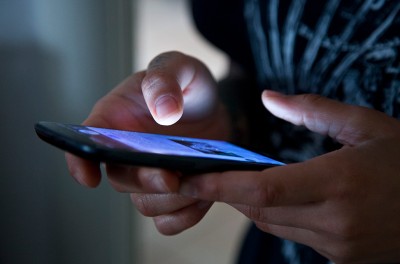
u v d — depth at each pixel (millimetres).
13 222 740
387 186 327
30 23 646
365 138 363
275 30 496
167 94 370
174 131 453
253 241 554
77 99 698
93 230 781
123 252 826
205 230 1232
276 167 322
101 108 396
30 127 695
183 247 1143
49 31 654
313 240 350
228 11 545
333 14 457
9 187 719
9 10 632
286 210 335
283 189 312
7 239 746
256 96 538
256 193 308
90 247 791
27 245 759
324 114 377
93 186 327
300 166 323
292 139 506
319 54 468
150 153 302
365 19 441
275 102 393
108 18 675
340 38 454
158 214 370
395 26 426
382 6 433
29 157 710
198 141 406
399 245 345
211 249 1143
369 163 328
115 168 321
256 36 516
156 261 1073
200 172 311
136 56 750
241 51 548
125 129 400
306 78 481
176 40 1652
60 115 700
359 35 444
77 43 670
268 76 515
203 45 1645
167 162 302
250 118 538
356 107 374
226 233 1218
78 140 301
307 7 471
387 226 334
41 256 770
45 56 665
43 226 754
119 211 794
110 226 790
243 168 324
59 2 644
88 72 689
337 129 375
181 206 361
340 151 336
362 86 447
